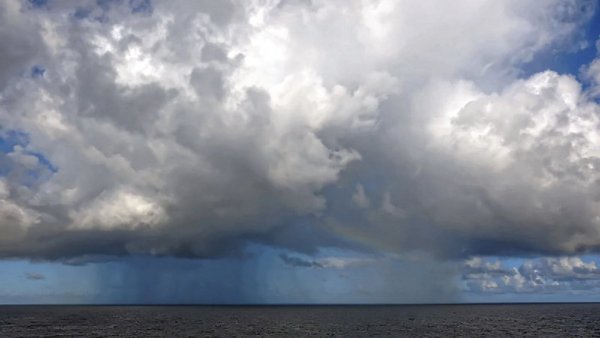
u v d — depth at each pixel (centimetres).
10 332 12738
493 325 15300
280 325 15725
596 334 11869
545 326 14688
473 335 11731
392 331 13088
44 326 15075
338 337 11300
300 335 11869
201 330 13475
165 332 12769
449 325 15362
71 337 11312
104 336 11556
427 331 13012
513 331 12900
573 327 14212
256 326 15250
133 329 13812
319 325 15725
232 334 12162
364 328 14188
